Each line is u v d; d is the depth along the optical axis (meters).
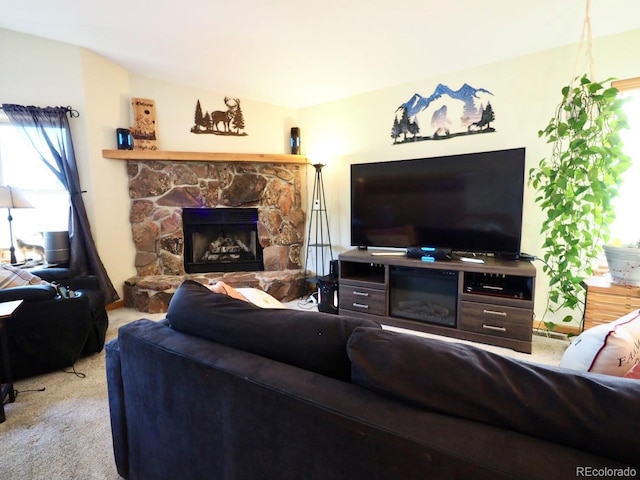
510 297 2.50
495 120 2.97
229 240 4.22
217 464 0.99
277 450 0.84
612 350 0.94
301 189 4.30
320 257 4.25
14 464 1.47
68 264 3.16
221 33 2.59
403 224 3.13
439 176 2.91
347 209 3.98
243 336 1.01
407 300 3.05
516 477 0.54
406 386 0.71
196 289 1.29
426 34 2.53
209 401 0.97
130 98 3.50
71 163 3.12
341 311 3.26
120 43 2.88
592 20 2.30
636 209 2.50
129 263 3.67
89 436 1.65
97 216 3.32
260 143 4.15
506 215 2.67
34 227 3.23
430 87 3.28
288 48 2.80
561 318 2.83
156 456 1.18
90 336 2.50
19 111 2.90
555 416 0.59
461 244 2.88
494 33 2.49
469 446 0.60
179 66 3.25
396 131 3.53
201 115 3.82
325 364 0.89
